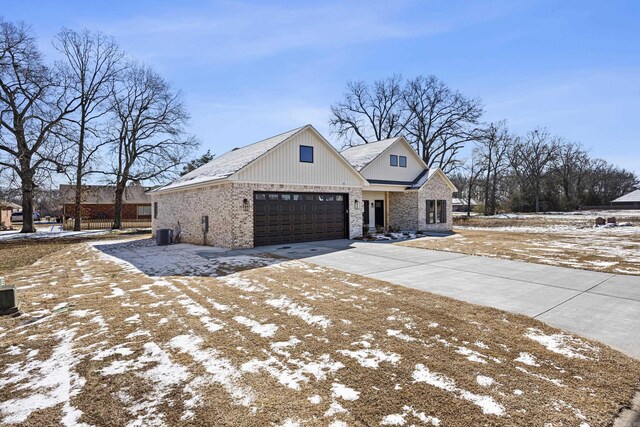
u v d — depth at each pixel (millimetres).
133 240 18891
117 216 29047
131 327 4719
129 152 29266
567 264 9141
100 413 2795
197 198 15469
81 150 27047
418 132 37688
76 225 27203
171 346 4086
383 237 16391
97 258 11508
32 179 24219
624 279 7355
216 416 2727
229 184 12875
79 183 27078
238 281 7445
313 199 15383
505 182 51969
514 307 5480
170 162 30188
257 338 4297
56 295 6414
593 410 2750
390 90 38969
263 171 13547
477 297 6078
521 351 3852
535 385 3127
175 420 2686
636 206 53562
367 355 3789
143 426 2617
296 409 2809
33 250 14477
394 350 3902
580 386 3109
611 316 5039
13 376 3424
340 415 2723
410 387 3117
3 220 34625
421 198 21594
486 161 45500
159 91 29328
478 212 53219
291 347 4023
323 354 3826
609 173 62594
